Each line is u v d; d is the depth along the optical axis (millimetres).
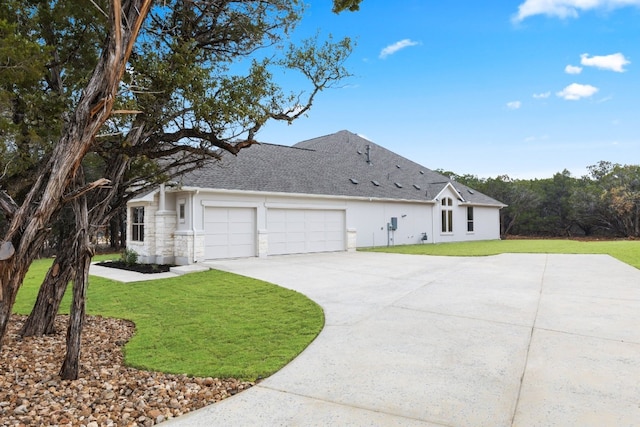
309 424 3180
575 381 3975
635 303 7473
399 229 23859
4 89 4270
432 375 4180
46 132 4648
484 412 3350
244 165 18062
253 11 5832
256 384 4039
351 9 6008
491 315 6656
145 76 4348
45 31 5195
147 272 12562
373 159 27266
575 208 34250
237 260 15195
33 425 3250
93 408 3584
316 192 18656
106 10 4879
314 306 7492
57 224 18703
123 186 5656
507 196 36781
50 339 6059
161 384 4109
